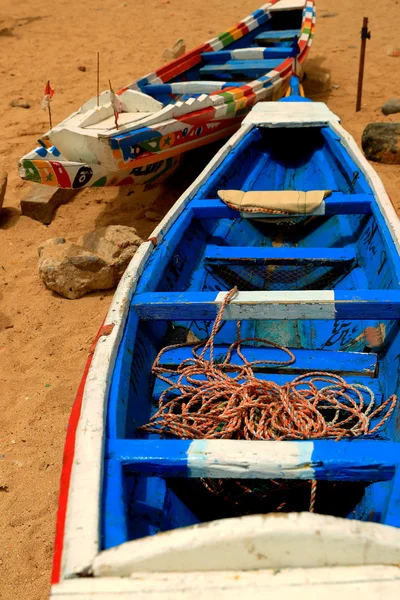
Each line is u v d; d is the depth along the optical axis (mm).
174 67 6590
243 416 2486
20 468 3240
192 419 2477
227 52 6930
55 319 4398
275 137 5906
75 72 9266
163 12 12508
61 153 4602
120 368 2418
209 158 6492
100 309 4484
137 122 4523
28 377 3873
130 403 2445
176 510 2293
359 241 3949
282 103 5590
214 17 12000
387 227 3453
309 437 2350
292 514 1500
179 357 3010
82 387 2287
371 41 9875
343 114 7320
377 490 2139
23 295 4664
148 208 5648
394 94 7820
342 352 3008
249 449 1937
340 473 1900
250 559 1464
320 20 11258
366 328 3252
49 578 2705
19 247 5242
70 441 2018
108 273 4586
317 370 2912
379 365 2928
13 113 7891
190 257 3734
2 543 2865
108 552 1502
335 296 2768
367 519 2096
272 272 4078
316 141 5730
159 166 5047
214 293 2859
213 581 1436
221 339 3303
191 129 4977
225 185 4512
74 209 5773
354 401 2670
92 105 4988
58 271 4516
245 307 2781
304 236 4734
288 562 1466
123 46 10445
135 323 2801
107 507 1764
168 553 1463
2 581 2695
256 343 3420
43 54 10180
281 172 5578
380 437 2512
